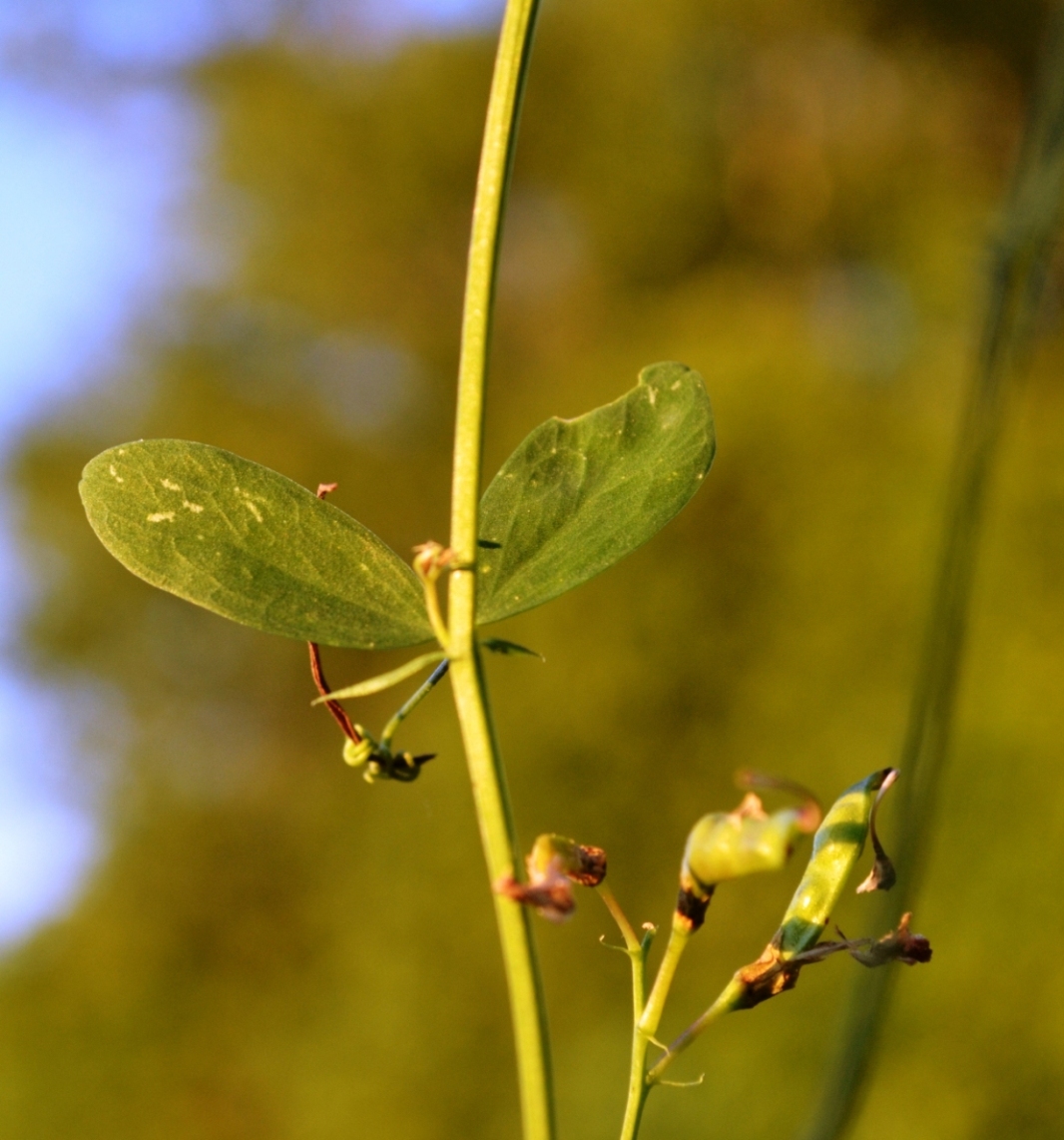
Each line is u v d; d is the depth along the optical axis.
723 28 4.00
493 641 0.34
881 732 1.76
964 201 2.63
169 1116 2.68
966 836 1.50
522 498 0.35
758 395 2.10
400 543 4.21
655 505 0.35
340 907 2.36
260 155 4.61
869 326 2.67
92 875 3.45
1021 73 3.71
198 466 0.35
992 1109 1.40
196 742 3.85
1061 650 1.57
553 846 0.33
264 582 0.35
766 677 1.87
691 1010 1.64
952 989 1.45
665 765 1.88
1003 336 0.58
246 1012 2.82
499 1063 1.93
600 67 4.15
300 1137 2.14
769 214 3.87
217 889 3.29
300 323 4.48
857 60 3.93
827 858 0.35
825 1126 0.52
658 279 4.05
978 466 0.57
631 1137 0.34
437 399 4.36
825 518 1.90
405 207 4.59
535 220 4.33
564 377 2.72
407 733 2.14
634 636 1.92
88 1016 2.96
